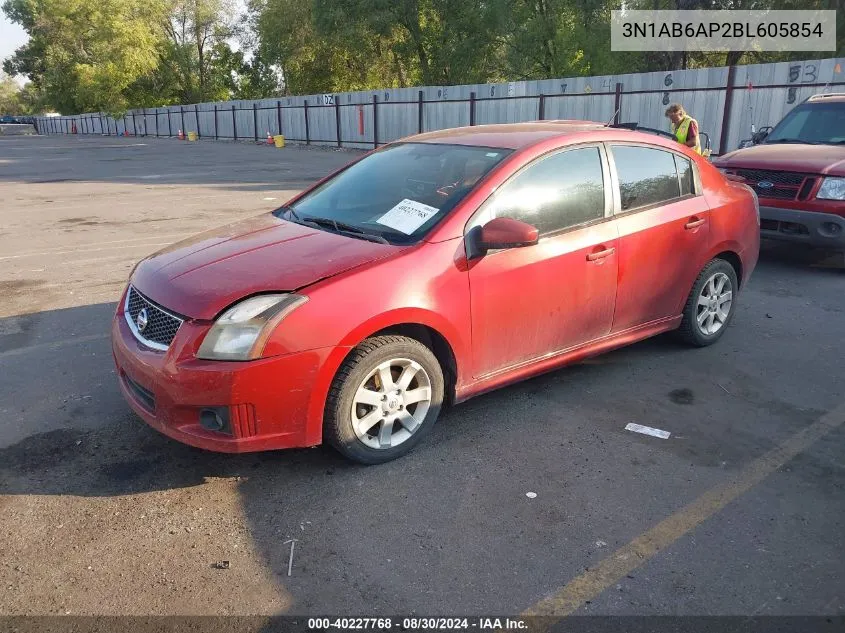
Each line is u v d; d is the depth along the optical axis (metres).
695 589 2.62
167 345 3.19
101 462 3.55
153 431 3.88
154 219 11.36
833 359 4.89
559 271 3.92
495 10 32.50
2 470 3.48
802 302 6.29
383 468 3.49
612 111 19.08
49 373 4.73
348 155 26.27
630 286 4.35
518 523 3.03
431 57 38.59
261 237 3.81
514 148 3.96
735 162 7.54
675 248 4.57
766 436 3.79
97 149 35.12
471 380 3.75
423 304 3.38
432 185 3.91
